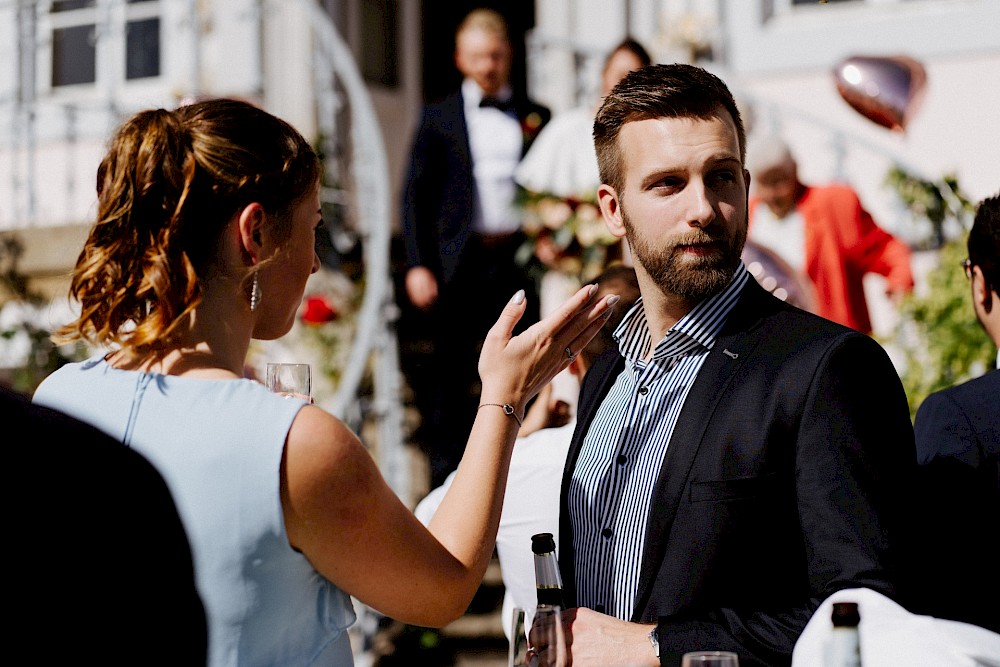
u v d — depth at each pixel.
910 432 2.00
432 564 1.85
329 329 6.57
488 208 5.66
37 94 8.23
